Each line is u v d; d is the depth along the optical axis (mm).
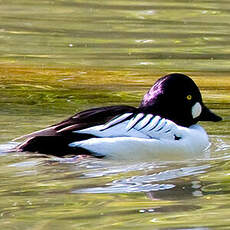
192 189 10141
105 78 18281
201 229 8469
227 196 9797
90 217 8859
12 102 15773
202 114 13078
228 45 22484
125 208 9250
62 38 23125
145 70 19234
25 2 28891
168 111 12836
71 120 11836
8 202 9406
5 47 21844
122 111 12141
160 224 8656
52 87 17266
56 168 10930
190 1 29438
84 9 27703
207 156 12164
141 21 25672
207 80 18219
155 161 11711
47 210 9117
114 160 11539
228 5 28641
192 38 23359
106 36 23453
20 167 10875
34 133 11656
